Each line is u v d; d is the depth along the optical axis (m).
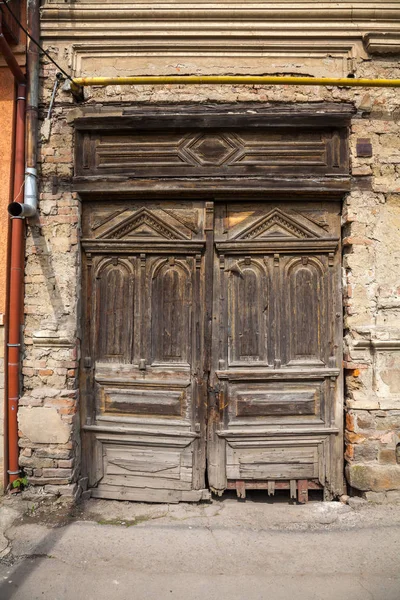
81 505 3.40
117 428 3.53
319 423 3.54
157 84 3.38
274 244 3.56
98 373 3.58
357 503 3.32
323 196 3.57
